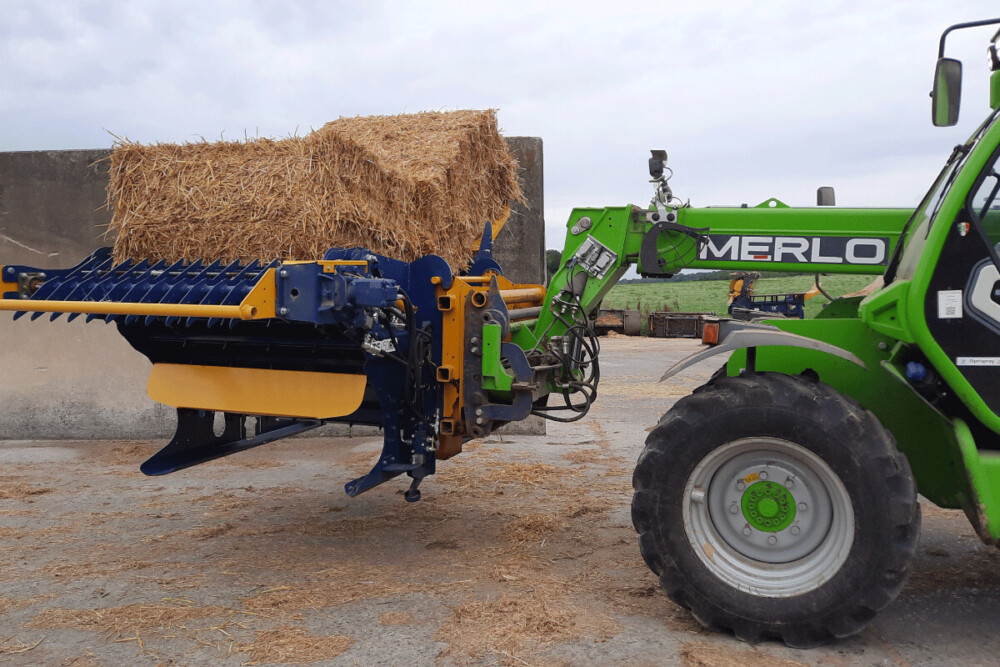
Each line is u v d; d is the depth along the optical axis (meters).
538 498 5.10
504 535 4.33
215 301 3.54
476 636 2.98
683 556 2.99
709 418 2.98
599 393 9.83
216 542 4.26
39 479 5.73
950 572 3.69
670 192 4.09
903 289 2.97
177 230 3.99
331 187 3.91
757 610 2.89
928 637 2.99
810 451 2.88
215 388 4.34
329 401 4.06
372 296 3.48
